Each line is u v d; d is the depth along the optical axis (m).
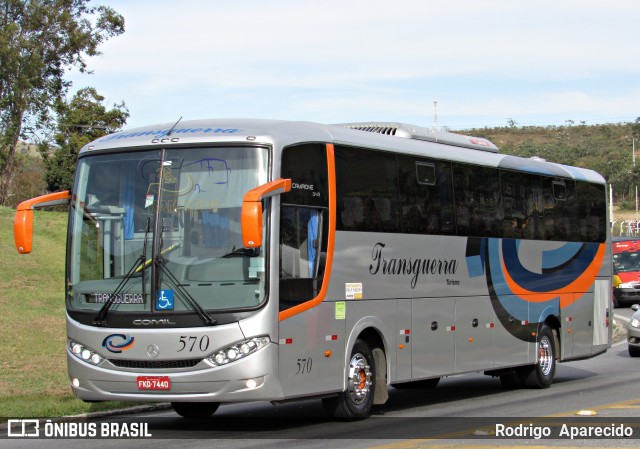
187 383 10.70
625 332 29.25
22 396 14.30
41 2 51.09
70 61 52.84
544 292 17.69
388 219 13.29
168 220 11.09
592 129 151.88
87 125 60.47
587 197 19.75
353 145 12.66
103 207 11.48
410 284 13.71
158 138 11.45
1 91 50.50
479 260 15.58
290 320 11.12
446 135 15.98
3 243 34.25
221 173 11.10
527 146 130.75
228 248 10.87
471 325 15.28
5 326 22.36
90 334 11.18
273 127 11.52
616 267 40.12
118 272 11.20
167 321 10.82
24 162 57.19
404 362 13.49
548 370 17.59
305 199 11.61
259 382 10.68
